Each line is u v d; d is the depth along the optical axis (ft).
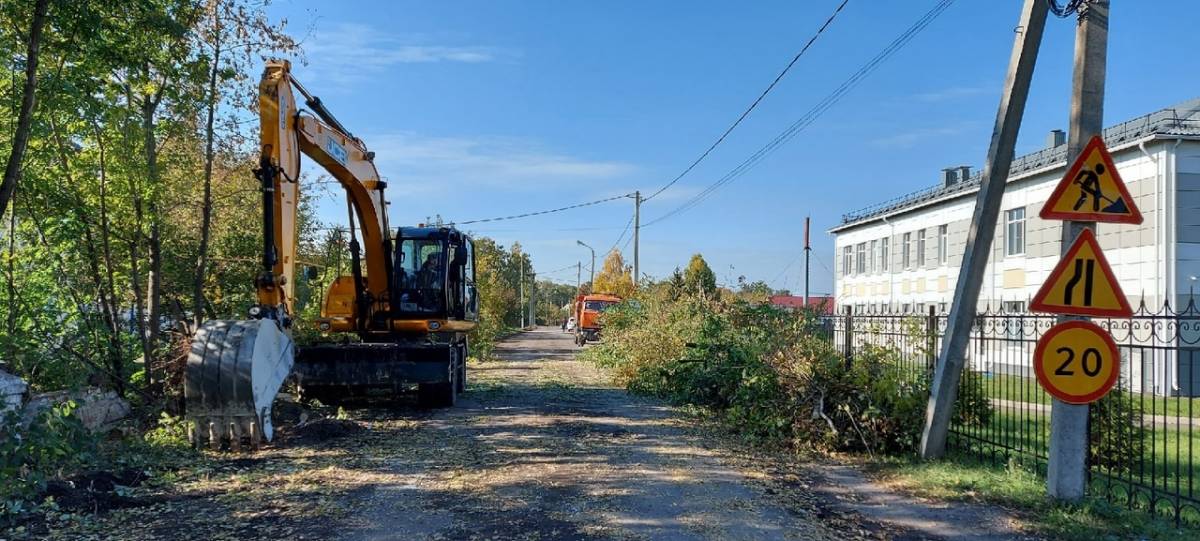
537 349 115.24
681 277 83.82
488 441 31.09
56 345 33.30
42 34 26.55
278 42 39.34
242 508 20.72
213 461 25.81
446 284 43.93
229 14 37.37
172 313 44.50
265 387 28.17
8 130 28.53
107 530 18.69
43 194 32.01
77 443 22.61
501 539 18.51
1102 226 74.49
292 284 31.91
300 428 30.99
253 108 40.06
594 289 183.93
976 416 29.27
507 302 147.33
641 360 53.21
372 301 43.70
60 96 27.96
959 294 26.66
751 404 33.04
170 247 42.45
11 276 32.96
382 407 41.81
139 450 26.25
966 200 100.01
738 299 53.67
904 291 116.98
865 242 131.44
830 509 21.62
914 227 114.11
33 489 20.06
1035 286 85.61
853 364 30.68
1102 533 19.24
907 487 24.00
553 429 34.55
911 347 29.55
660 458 27.99
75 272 34.76
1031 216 86.53
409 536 18.65
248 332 27.81
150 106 35.63
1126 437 25.00
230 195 43.88
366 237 43.60
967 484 23.72
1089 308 20.49
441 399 41.63
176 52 33.17
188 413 27.20
